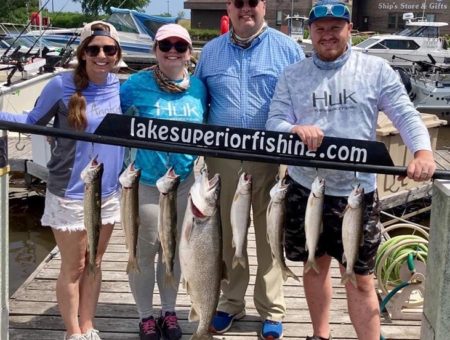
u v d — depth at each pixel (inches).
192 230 114.0
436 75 600.4
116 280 193.9
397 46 815.7
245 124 139.4
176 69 133.8
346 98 118.8
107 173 129.1
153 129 116.6
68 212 127.4
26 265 290.4
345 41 118.5
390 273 172.6
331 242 126.1
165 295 149.3
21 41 632.4
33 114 127.1
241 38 139.3
